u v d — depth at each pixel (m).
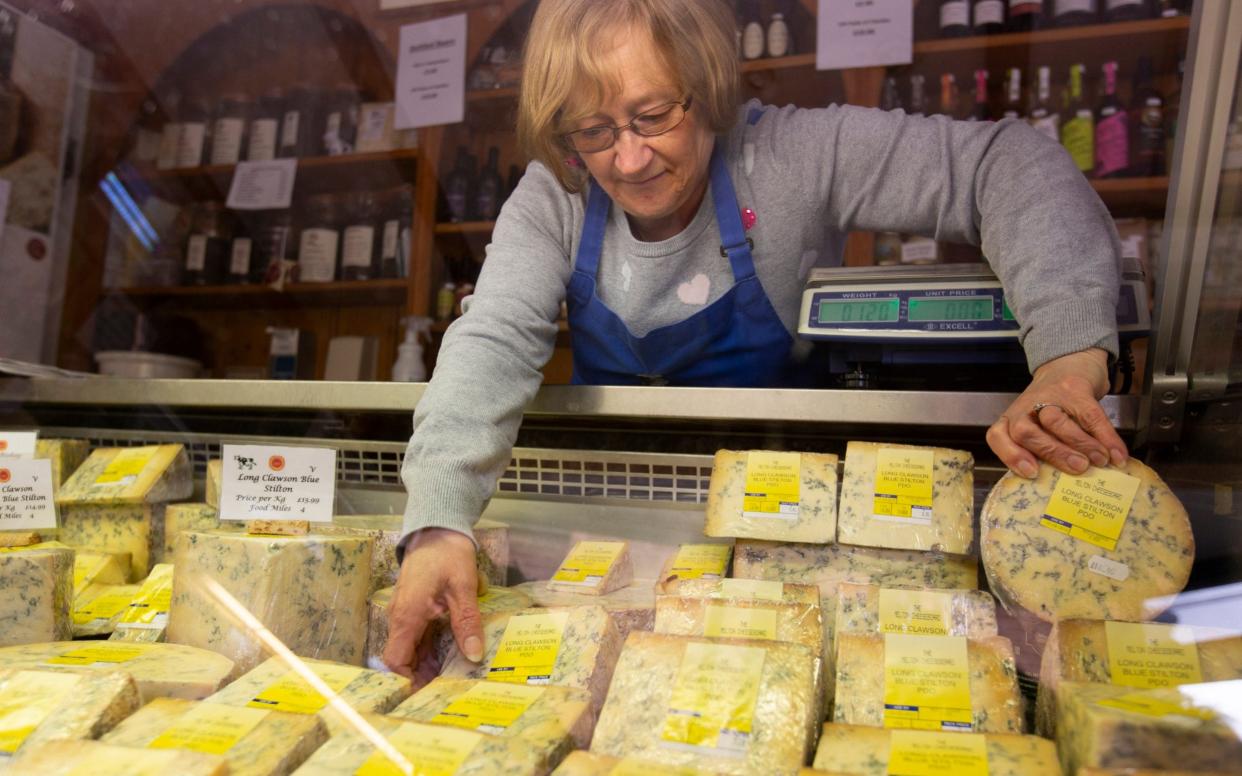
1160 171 2.53
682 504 1.35
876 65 2.68
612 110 1.30
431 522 1.13
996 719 0.87
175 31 3.19
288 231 3.35
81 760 0.82
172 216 3.36
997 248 1.27
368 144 3.24
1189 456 1.18
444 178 3.15
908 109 2.73
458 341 1.33
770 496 1.20
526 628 1.07
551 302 1.44
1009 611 1.06
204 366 3.40
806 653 0.89
